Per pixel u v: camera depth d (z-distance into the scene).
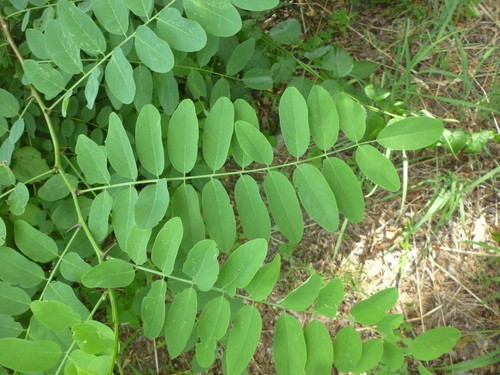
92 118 0.48
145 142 0.31
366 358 0.28
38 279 0.33
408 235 0.54
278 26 0.54
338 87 0.51
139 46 0.32
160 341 0.57
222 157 0.30
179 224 0.28
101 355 0.27
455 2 0.55
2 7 0.44
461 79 0.56
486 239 0.53
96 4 0.32
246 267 0.28
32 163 0.46
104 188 0.33
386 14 0.60
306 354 0.28
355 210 0.30
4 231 0.33
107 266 0.30
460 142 0.52
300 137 0.29
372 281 0.54
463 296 0.52
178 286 0.32
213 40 0.43
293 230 0.30
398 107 0.54
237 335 0.28
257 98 0.58
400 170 0.55
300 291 0.28
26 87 0.45
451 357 0.50
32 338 0.31
